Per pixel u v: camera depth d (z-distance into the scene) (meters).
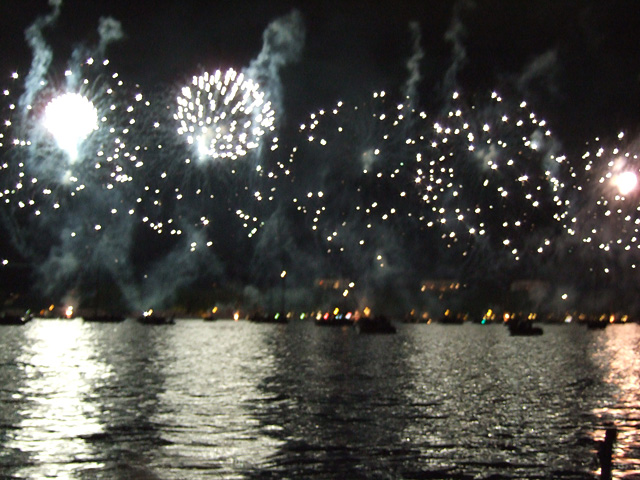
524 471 19.48
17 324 80.75
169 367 40.12
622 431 23.81
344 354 48.88
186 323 88.94
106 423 24.12
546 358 46.75
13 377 35.03
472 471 19.45
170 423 24.28
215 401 28.58
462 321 90.06
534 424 24.75
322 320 84.00
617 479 18.73
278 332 72.94
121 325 82.50
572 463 20.20
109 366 40.31
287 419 25.20
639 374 38.12
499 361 44.66
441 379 35.69
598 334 73.12
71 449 20.91
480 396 30.34
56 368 39.06
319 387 32.56
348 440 22.36
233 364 42.03
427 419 25.45
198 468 19.34
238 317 97.75
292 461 20.11
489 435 23.16
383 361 44.34
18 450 20.70
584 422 25.17
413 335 69.88
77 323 85.06
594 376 37.22
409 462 20.17
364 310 92.56
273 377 36.00
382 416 25.91
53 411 26.02
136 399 28.77
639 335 71.88
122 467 19.28
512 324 70.94
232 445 21.62
